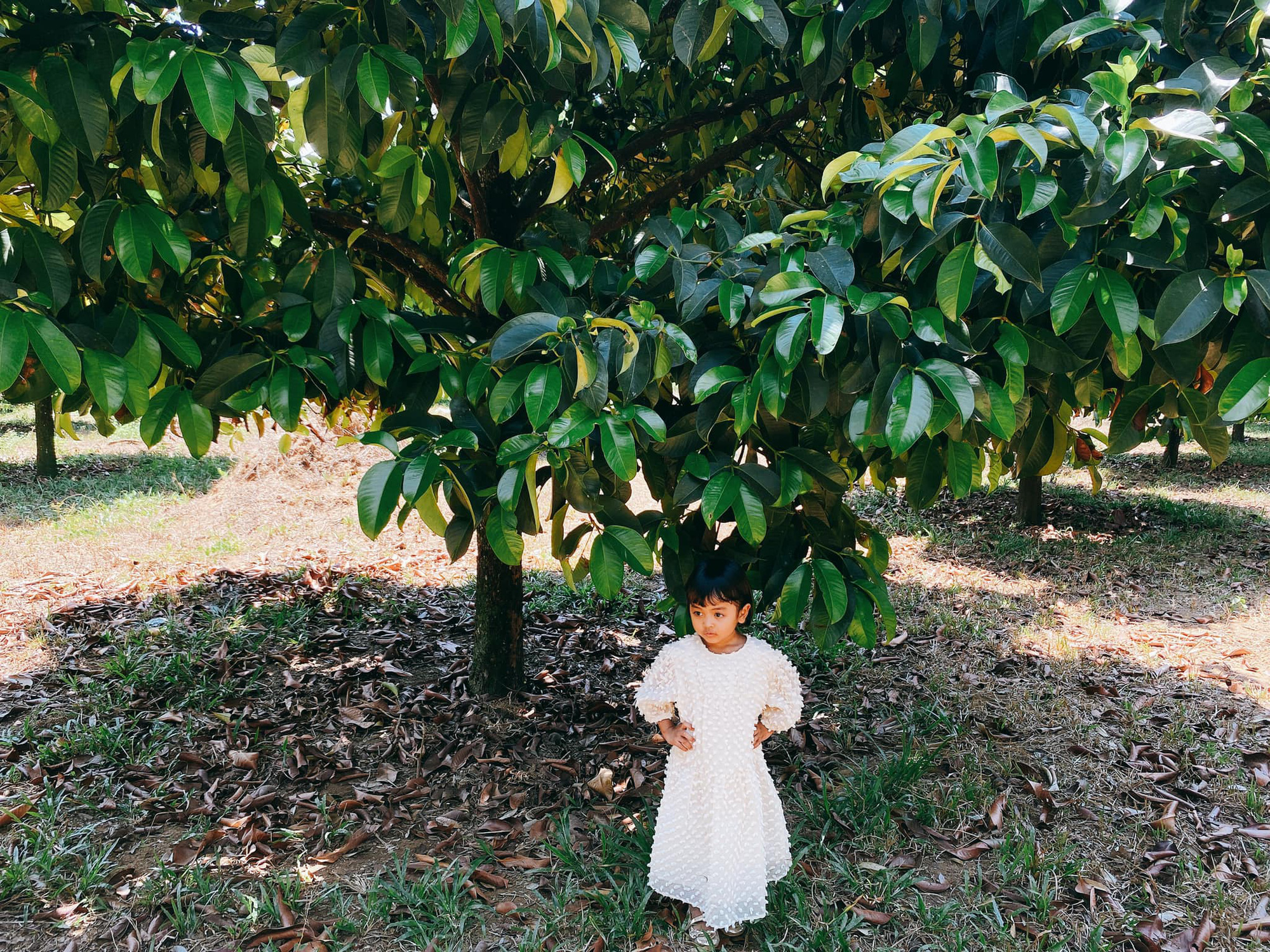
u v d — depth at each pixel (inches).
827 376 80.2
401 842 115.3
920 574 257.0
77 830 115.4
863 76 94.7
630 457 74.7
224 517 304.3
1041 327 74.2
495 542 81.0
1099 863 110.3
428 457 77.9
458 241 136.2
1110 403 93.4
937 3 80.4
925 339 66.6
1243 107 63.3
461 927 96.5
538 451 79.2
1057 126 64.0
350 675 167.0
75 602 214.4
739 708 94.4
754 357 84.2
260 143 74.0
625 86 133.4
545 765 134.6
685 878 96.3
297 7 88.1
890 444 66.1
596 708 154.6
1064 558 271.6
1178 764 136.8
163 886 103.3
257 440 434.0
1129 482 390.0
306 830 117.3
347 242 107.9
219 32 73.5
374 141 84.9
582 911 98.6
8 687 162.2
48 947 94.5
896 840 114.3
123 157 78.5
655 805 119.9
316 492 331.0
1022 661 183.2
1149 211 61.9
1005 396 70.7
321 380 81.3
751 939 95.9
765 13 80.9
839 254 73.4
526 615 206.4
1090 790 129.6
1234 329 69.9
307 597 215.9
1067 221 64.3
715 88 142.6
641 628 200.1
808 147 142.9
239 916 99.4
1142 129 58.9
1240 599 226.5
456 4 63.2
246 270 94.0
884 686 169.2
